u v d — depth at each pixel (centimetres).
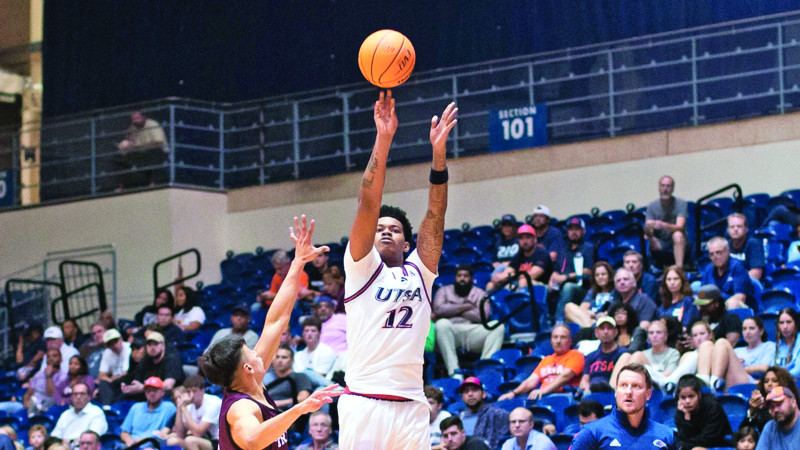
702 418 815
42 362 1399
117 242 1748
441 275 1416
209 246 1752
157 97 1978
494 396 1079
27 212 1827
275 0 1936
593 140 1573
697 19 1648
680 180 1521
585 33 1720
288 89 1919
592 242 1426
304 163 1758
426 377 1165
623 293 1096
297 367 1159
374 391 480
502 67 1645
